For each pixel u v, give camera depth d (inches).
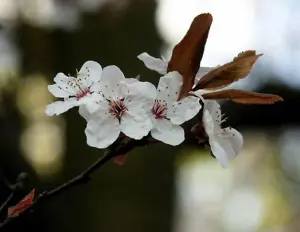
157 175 38.1
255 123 35.1
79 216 36.7
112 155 17.8
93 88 17.8
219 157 17.4
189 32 17.6
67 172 38.3
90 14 38.8
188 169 75.2
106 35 38.7
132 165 37.6
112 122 17.5
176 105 17.6
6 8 38.8
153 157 38.0
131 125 17.5
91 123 17.5
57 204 35.8
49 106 17.7
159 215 38.1
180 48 17.7
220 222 87.7
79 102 17.6
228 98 17.7
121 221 37.1
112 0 38.7
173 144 17.5
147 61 18.0
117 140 17.7
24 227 33.4
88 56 38.7
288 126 35.5
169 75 17.7
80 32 38.9
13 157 34.8
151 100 17.6
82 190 37.0
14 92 38.4
